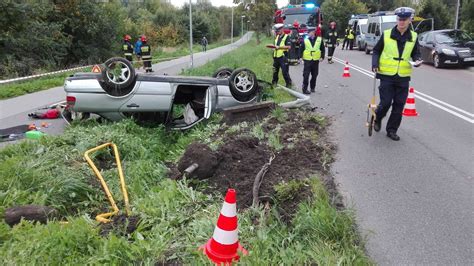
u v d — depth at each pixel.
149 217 3.92
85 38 26.25
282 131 6.87
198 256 3.26
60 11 24.44
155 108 7.18
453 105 9.39
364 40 28.28
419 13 40.03
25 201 4.20
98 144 5.91
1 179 4.51
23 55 20.20
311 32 10.92
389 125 6.83
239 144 5.81
